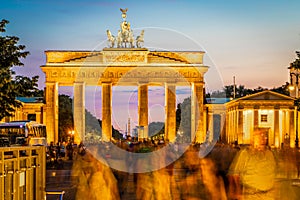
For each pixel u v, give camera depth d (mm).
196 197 31812
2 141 79312
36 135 96750
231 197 31172
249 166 27750
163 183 31125
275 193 27641
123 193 39531
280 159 34781
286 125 166000
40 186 20078
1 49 61969
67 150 101812
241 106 166125
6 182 16188
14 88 61688
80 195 30156
